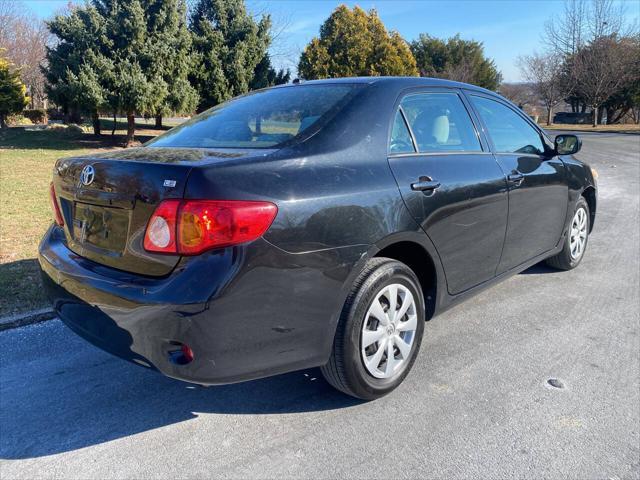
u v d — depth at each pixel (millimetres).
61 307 2732
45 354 3504
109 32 16359
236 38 19562
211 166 2254
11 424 2732
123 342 2355
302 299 2396
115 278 2406
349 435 2619
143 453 2502
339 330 2609
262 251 2240
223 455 2480
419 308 3021
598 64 38844
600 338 3727
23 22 40125
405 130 3086
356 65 27016
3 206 7746
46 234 3205
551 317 4102
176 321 2168
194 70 18734
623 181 12359
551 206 4387
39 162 13531
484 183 3412
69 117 28297
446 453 2471
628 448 2506
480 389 3037
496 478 2305
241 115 3191
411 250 3051
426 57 49969
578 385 3082
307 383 3145
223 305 2176
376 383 2830
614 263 5570
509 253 3871
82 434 2652
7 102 22422
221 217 2164
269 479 2311
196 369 2225
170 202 2217
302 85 3432
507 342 3660
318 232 2412
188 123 3475
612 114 47000
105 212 2537
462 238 3273
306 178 2451
